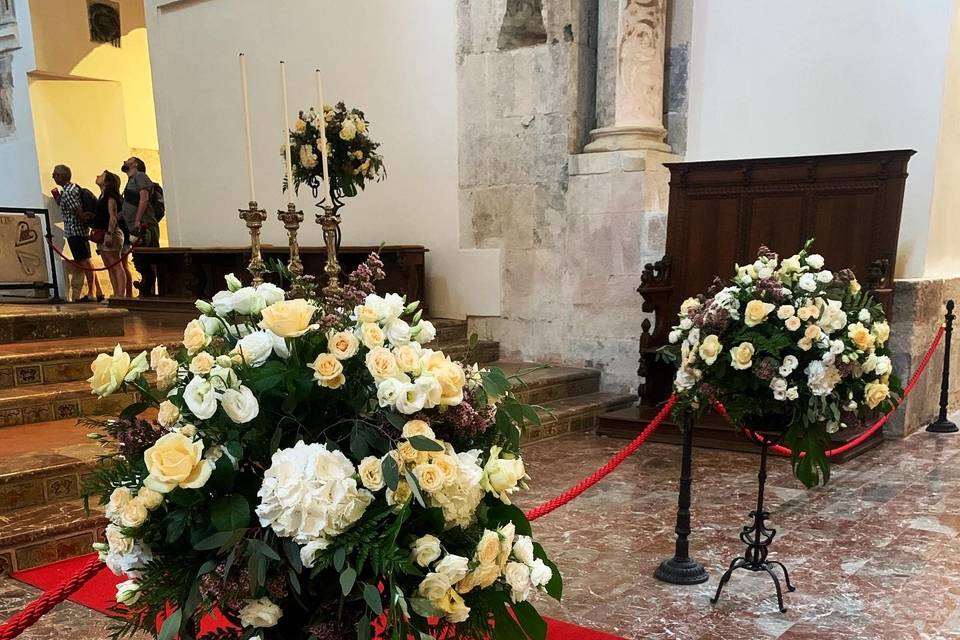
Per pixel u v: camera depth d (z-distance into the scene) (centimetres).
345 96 843
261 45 905
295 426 148
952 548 377
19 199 1220
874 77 627
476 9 727
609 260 691
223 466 137
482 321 773
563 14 686
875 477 498
